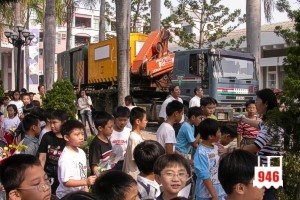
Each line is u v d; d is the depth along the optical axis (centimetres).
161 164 357
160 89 1817
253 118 754
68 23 3152
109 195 281
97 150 565
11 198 293
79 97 1645
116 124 616
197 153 488
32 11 3478
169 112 602
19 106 1234
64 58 2520
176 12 2569
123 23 1197
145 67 1752
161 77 1820
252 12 1561
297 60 441
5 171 294
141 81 1834
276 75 2916
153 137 1508
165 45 1811
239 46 2723
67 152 486
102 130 568
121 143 609
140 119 549
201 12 2552
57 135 559
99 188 287
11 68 4844
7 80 4919
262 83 3027
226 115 1514
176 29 2581
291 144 443
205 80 1536
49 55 1650
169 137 587
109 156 573
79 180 478
